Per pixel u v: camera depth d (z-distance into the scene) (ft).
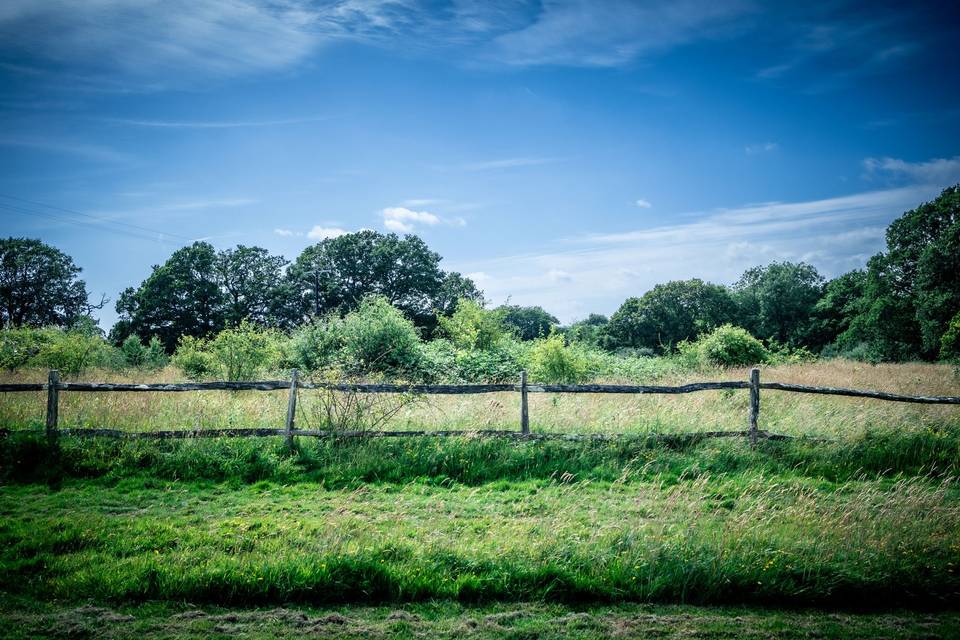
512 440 27.35
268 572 14.70
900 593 15.06
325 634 12.87
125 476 23.98
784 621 13.94
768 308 186.50
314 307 158.81
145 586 14.32
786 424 30.81
